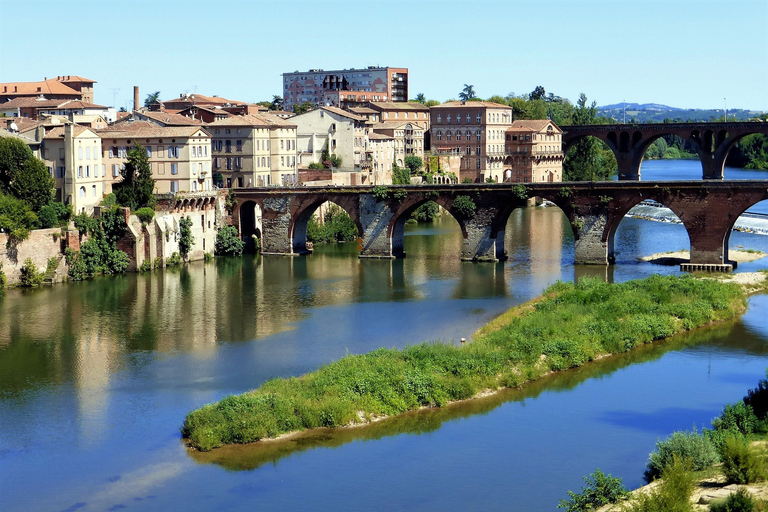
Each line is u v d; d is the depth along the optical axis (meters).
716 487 73.38
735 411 88.56
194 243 199.88
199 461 87.69
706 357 118.31
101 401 104.06
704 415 97.44
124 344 127.44
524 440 91.69
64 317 143.12
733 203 174.00
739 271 174.62
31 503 80.00
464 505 78.75
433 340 126.69
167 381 110.81
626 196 182.75
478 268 187.25
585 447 89.62
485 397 104.12
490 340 118.94
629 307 134.75
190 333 133.12
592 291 143.25
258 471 85.38
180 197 193.88
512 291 161.75
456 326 135.38
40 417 99.31
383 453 89.00
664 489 71.00
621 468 84.75
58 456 89.25
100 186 191.88
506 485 82.25
